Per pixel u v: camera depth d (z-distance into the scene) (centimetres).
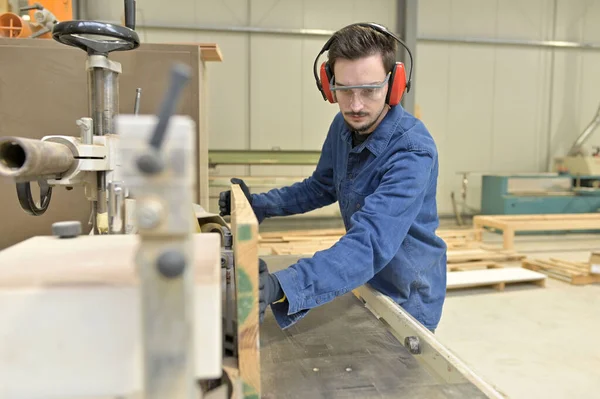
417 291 118
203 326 43
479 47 509
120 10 432
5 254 50
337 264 77
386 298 105
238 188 92
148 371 36
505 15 509
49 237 59
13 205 138
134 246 54
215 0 446
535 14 515
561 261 364
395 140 102
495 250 379
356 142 114
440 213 531
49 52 138
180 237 36
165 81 145
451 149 521
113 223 76
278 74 468
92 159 75
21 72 138
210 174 419
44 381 42
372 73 92
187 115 148
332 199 140
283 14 459
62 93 140
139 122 35
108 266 46
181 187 35
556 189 508
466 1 498
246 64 461
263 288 67
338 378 74
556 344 229
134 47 91
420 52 497
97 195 82
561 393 184
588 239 488
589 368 204
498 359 213
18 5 192
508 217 413
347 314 102
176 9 440
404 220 89
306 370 77
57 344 42
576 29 527
